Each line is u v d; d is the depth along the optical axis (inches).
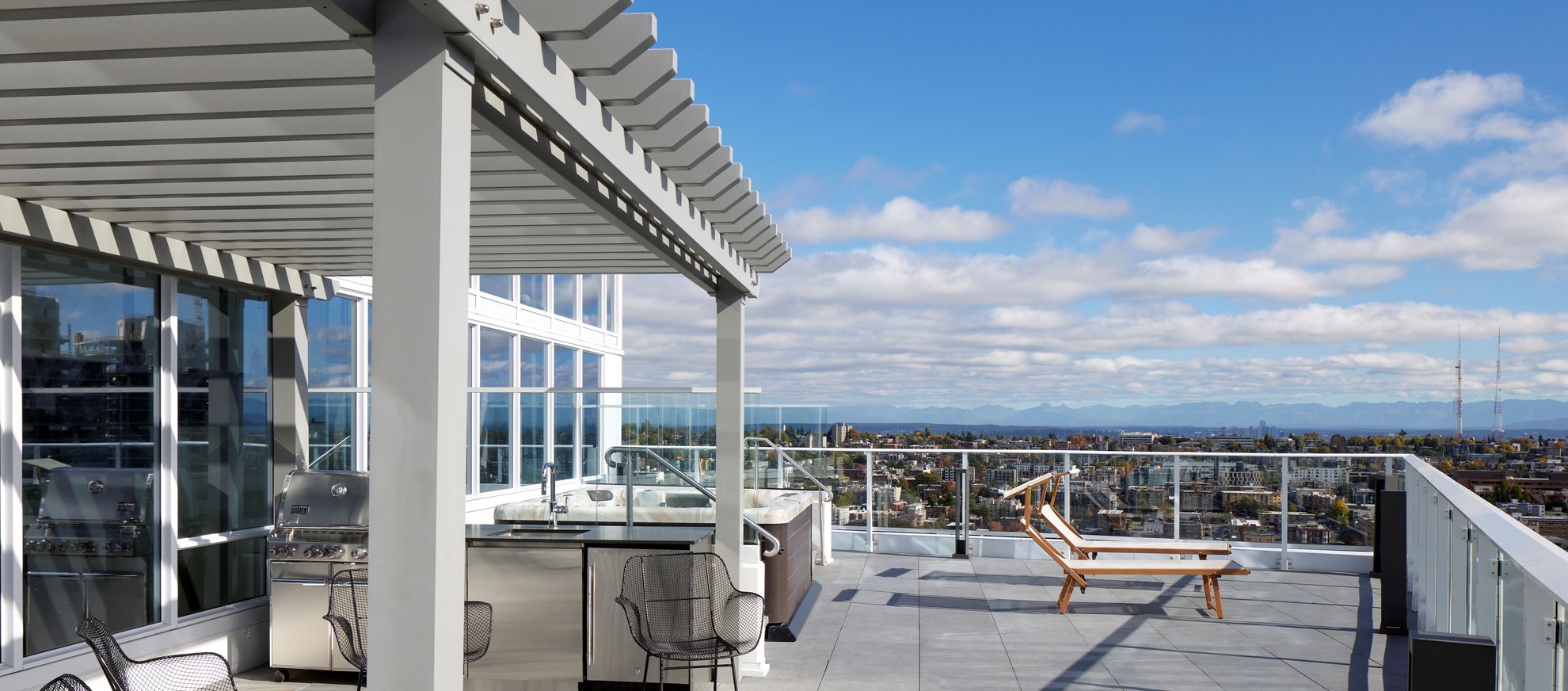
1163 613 302.0
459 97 83.7
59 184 162.6
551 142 127.2
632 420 274.2
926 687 223.9
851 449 425.1
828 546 388.5
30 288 188.1
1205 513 390.9
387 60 81.4
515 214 188.1
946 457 414.9
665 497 269.4
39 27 94.7
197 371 231.3
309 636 227.8
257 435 251.6
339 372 333.1
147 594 215.5
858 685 225.1
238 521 243.8
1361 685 223.6
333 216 188.9
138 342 213.5
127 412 210.2
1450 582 202.1
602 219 192.4
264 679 232.1
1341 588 341.7
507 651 220.7
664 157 144.4
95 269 202.5
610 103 118.8
